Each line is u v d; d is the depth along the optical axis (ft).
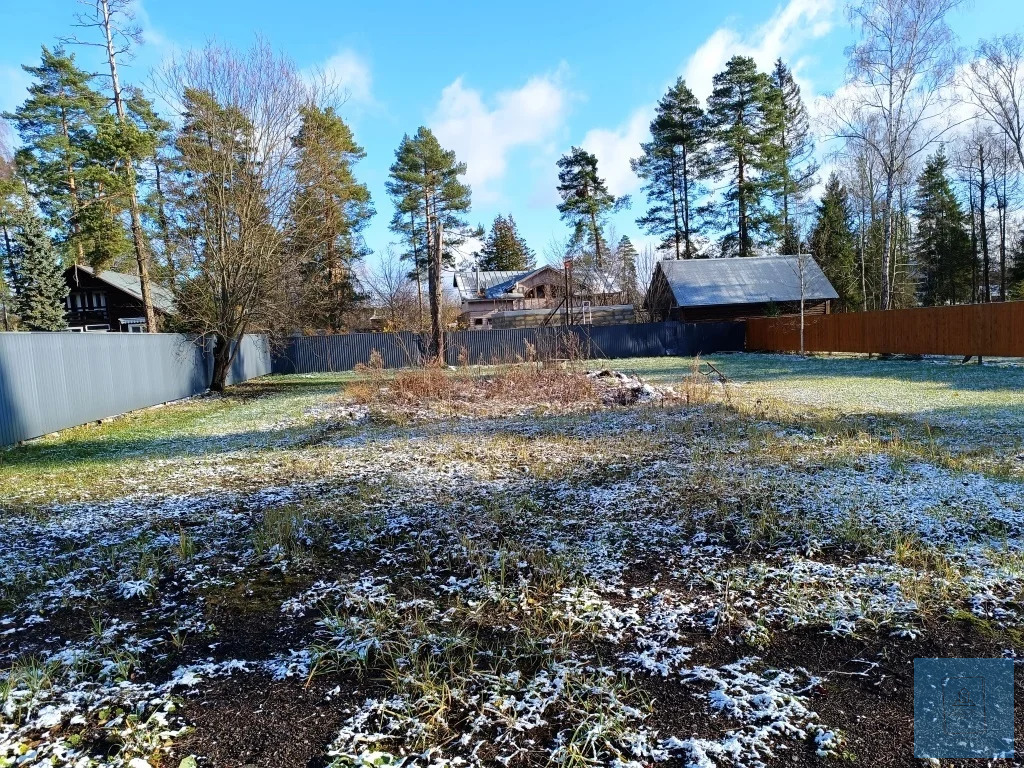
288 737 5.71
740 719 5.74
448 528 11.64
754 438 19.25
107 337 34.01
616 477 15.26
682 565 9.60
